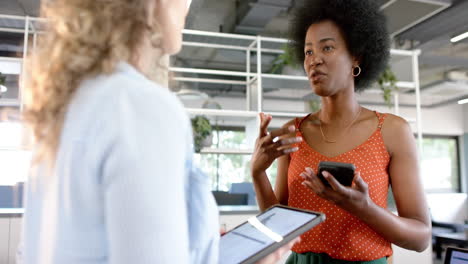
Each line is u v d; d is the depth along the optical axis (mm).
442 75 7984
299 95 8664
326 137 978
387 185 939
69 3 465
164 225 397
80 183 417
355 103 994
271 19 5523
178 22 547
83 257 417
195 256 509
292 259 987
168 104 441
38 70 479
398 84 3916
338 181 750
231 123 8492
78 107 442
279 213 743
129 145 402
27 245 502
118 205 392
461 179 9891
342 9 956
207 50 6715
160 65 550
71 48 452
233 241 696
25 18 3564
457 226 5645
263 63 6152
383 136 931
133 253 385
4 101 3215
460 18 5137
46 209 464
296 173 984
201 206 507
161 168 409
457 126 9953
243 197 4484
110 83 437
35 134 484
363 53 1018
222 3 5383
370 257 876
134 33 479
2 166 3348
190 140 484
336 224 891
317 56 958
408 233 813
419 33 5773
